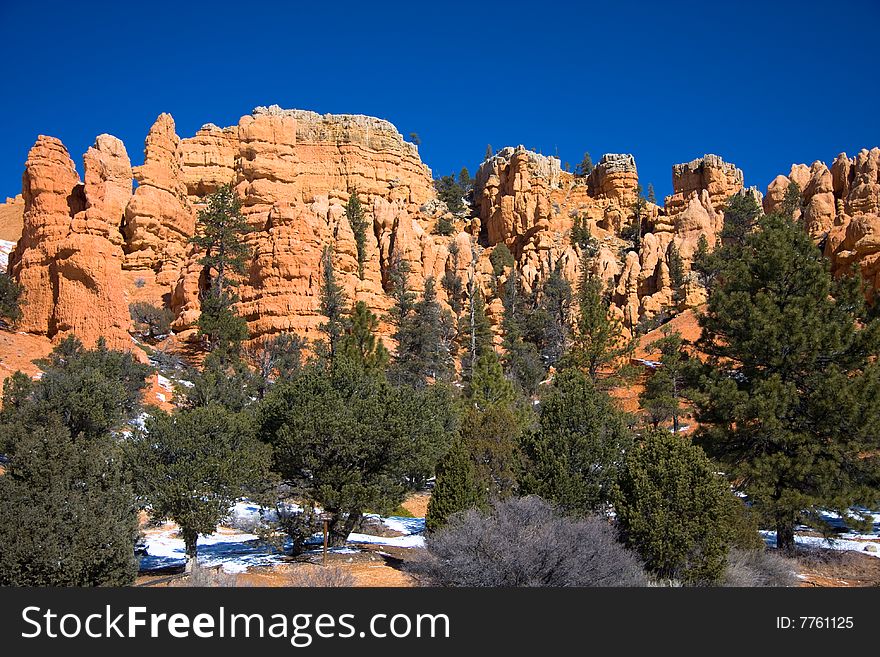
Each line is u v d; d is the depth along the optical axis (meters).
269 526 22.25
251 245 66.56
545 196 114.69
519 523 16.08
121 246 66.81
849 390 22.83
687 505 16.39
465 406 40.66
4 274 52.47
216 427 20.39
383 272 86.25
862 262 57.94
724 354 26.91
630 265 89.56
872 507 22.66
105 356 41.41
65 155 60.53
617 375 50.59
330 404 21.89
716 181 113.12
